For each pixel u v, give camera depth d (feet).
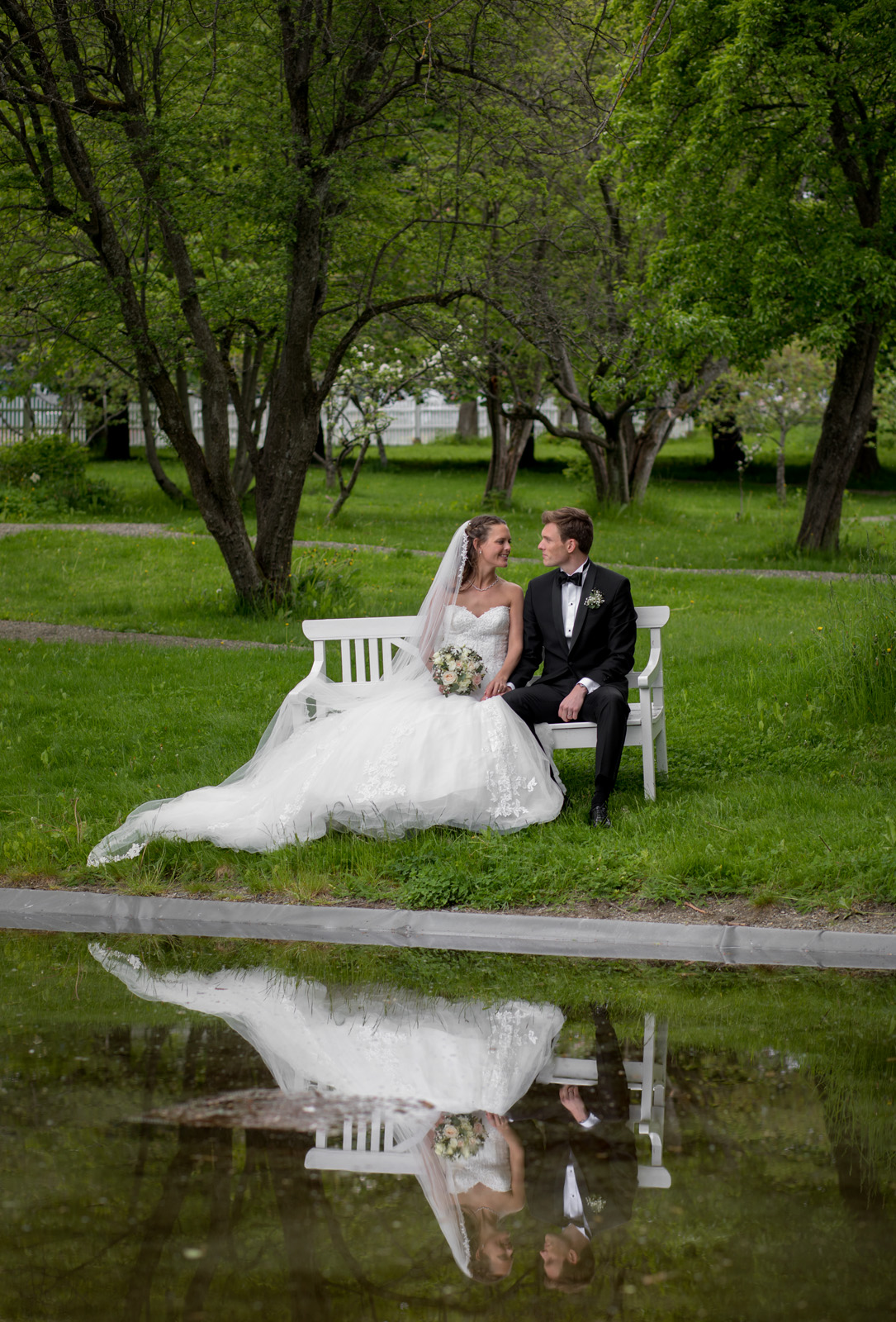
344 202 39.65
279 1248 8.20
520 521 76.95
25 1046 12.13
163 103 37.42
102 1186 9.11
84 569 54.70
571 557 21.84
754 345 54.34
